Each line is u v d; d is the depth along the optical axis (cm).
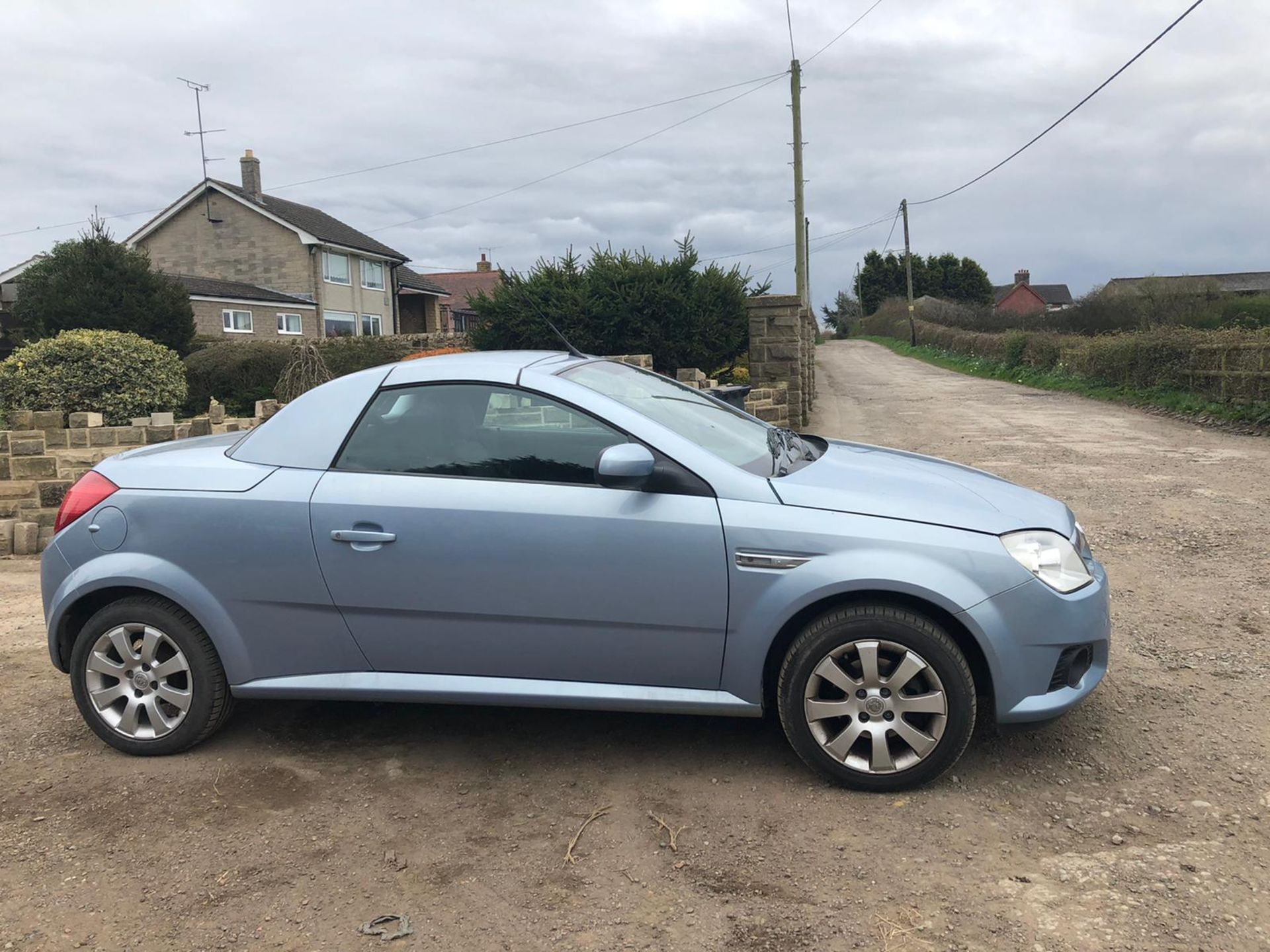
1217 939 255
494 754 383
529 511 350
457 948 263
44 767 380
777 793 344
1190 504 851
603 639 351
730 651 345
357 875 299
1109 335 2383
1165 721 396
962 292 8719
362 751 389
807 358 1725
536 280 1656
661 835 318
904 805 332
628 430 358
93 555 381
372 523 359
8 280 3312
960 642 343
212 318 3506
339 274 4138
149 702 383
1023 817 322
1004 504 366
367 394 382
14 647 535
